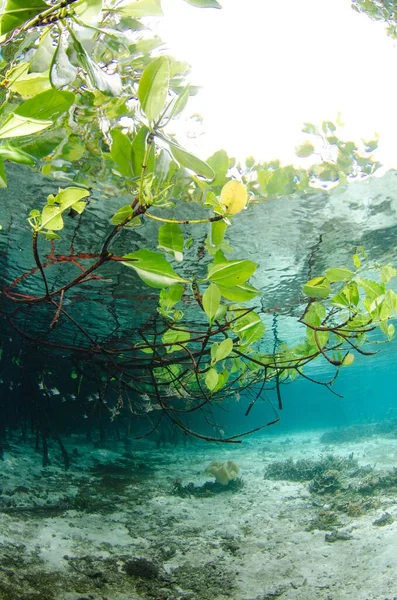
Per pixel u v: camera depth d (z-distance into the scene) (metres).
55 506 10.47
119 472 15.79
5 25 1.37
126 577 7.39
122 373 6.18
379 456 19.27
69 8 1.58
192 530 10.32
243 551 9.05
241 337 4.40
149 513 11.38
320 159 7.74
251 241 10.64
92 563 7.67
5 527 8.26
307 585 7.28
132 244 10.13
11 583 5.99
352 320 4.01
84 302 13.74
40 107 1.42
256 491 13.98
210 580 7.66
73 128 3.41
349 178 8.29
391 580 6.90
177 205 8.54
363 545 8.59
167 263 2.30
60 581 6.59
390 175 8.30
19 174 7.49
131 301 13.52
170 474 16.34
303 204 9.10
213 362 3.57
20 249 10.29
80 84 3.19
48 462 14.52
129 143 1.94
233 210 2.09
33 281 12.08
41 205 8.49
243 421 46.38
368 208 9.52
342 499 12.19
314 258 11.84
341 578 7.36
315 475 15.08
